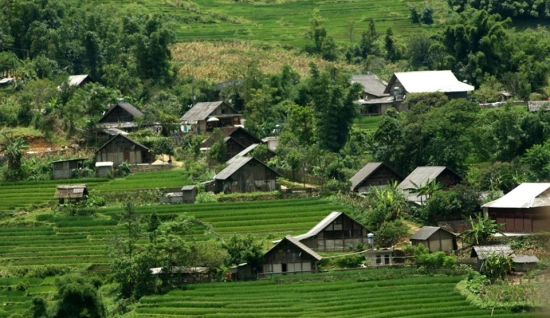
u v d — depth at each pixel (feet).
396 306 643.86
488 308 622.54
